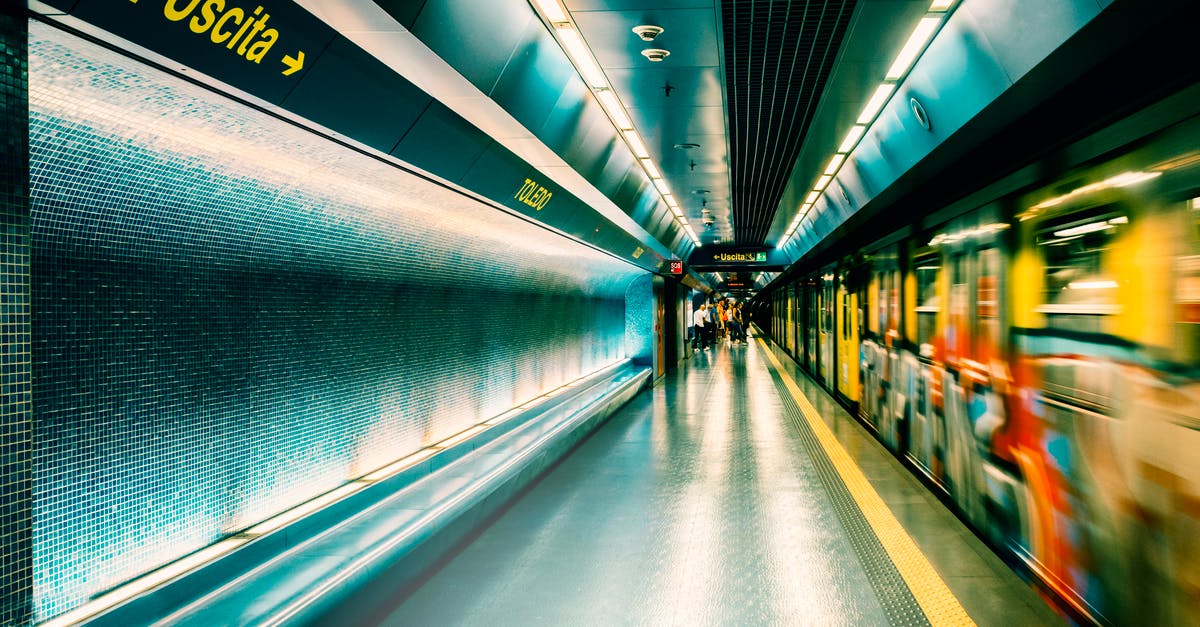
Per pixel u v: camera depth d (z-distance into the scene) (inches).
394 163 149.6
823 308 591.5
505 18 135.6
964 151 196.4
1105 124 121.3
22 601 75.5
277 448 148.7
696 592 159.6
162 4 81.1
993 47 137.2
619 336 607.5
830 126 231.8
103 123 98.9
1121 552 126.6
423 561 157.8
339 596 122.3
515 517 217.9
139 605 104.6
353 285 178.5
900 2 132.9
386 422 195.8
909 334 292.7
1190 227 106.4
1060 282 151.2
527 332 339.0
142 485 114.4
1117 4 97.7
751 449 325.4
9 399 73.8
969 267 213.3
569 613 148.9
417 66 129.6
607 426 392.2
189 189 117.9
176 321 121.2
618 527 207.5
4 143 72.4
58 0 71.3
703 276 1120.8
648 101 201.6
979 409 202.7
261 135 119.3
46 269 98.2
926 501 234.5
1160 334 114.2
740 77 181.3
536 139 189.6
